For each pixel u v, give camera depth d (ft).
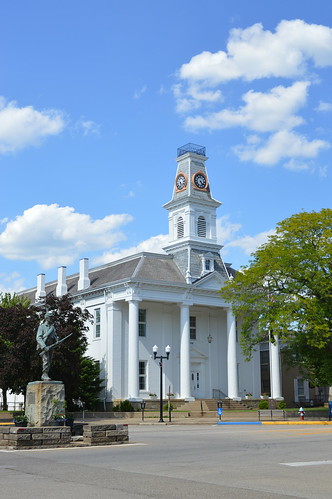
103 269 233.55
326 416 169.48
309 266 151.64
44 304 180.45
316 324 148.87
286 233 157.99
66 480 41.73
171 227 230.27
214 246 225.56
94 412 178.09
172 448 67.15
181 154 234.79
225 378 228.63
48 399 83.51
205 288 214.28
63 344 164.04
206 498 34.04
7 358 161.17
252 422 144.46
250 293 166.81
